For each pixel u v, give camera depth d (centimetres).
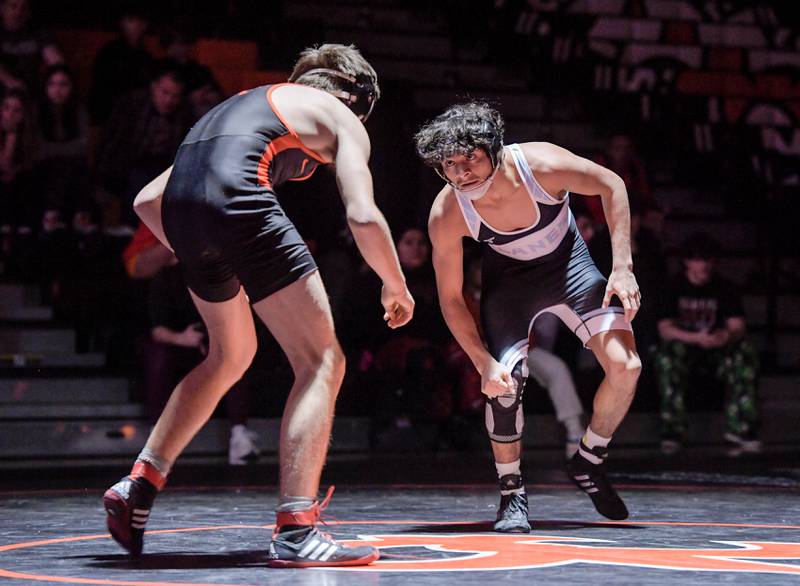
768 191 1513
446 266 512
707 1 1717
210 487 741
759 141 1627
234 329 391
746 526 514
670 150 1600
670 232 1477
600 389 518
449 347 1100
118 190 1190
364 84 417
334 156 392
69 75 1164
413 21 1634
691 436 1172
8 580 338
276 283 366
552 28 1658
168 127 1188
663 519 546
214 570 358
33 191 1152
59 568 367
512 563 377
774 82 1689
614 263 490
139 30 1267
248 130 377
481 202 495
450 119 477
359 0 1608
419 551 410
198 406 394
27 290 1150
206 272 380
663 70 1661
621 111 1600
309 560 363
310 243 1124
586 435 529
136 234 1064
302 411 365
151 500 393
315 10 1586
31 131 1149
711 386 1170
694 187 1576
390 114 1330
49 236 1150
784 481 779
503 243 507
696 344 1139
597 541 450
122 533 389
